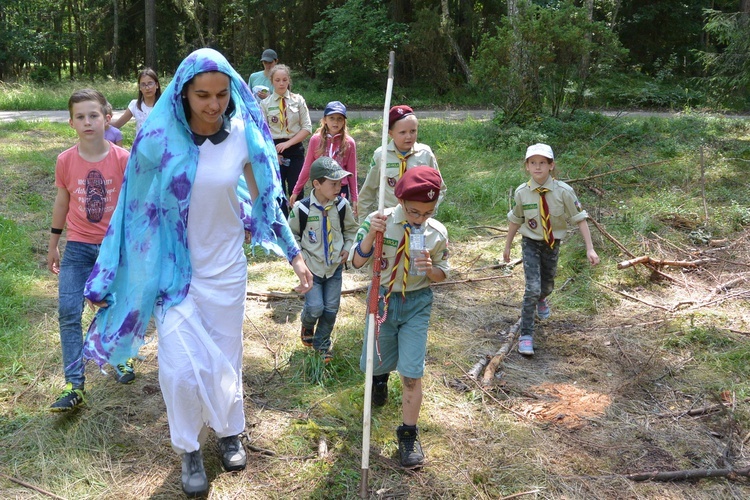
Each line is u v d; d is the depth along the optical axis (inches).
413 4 1053.8
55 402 142.0
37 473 127.9
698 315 210.5
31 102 784.3
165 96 113.9
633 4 1102.4
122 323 116.1
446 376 174.6
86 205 149.0
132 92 903.1
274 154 126.0
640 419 156.5
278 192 126.2
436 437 146.3
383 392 154.9
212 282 119.3
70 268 150.5
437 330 203.5
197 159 114.7
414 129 193.2
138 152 113.3
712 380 174.1
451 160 445.4
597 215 319.0
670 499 128.5
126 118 258.5
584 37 512.7
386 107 136.5
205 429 128.0
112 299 119.6
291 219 172.1
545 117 510.3
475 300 230.7
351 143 237.9
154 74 252.1
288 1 1040.2
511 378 176.1
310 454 138.2
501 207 342.3
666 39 1122.0
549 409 160.7
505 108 521.0
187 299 117.5
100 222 150.4
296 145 285.1
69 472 128.7
